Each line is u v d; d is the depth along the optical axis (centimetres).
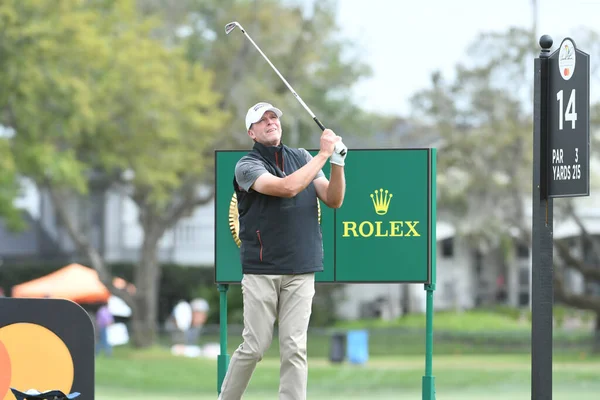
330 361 7750
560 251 9038
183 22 9338
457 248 12425
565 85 1688
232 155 2123
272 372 6406
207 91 8369
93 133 7644
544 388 1705
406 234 2070
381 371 6794
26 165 7450
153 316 9238
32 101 7012
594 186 9094
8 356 1619
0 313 1617
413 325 10919
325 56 9400
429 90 8725
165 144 8194
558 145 1705
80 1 7188
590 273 9044
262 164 1709
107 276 9019
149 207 9175
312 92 9725
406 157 2070
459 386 5844
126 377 6438
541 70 1741
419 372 6681
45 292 9350
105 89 7544
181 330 9306
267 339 1723
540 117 1738
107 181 10812
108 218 12331
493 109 8531
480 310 11775
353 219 2078
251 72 9350
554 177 1714
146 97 7775
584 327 10531
